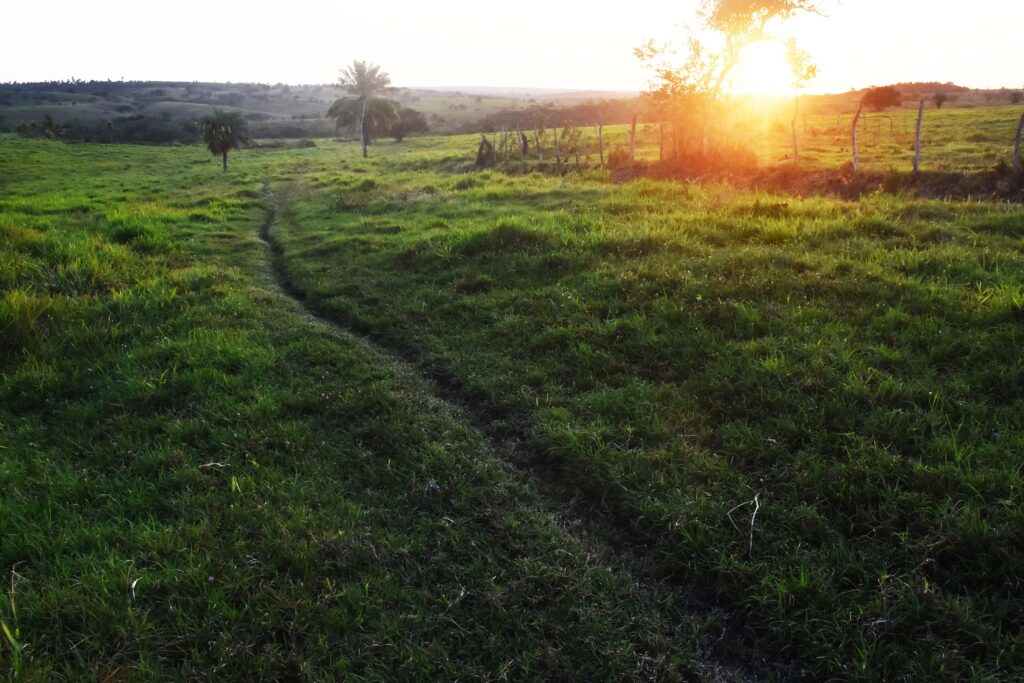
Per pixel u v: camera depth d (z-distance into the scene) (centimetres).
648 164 2134
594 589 363
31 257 938
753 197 1434
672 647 326
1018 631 315
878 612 324
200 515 414
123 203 2094
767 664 322
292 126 10181
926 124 3269
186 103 15700
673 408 531
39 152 4609
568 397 576
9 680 279
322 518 414
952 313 617
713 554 376
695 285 760
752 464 456
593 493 457
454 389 635
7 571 359
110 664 297
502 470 483
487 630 332
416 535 404
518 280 904
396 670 305
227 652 305
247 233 1612
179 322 765
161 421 538
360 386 616
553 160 2684
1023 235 917
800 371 545
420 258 1091
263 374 638
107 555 371
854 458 430
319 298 961
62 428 527
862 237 951
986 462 412
